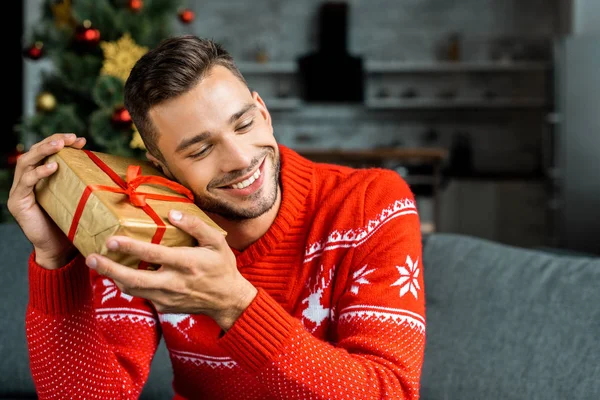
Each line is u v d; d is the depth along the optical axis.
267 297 0.87
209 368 1.14
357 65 6.68
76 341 0.96
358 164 5.27
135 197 0.79
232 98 0.92
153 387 1.56
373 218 1.07
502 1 6.82
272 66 6.81
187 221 0.77
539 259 1.38
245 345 0.86
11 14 5.35
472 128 6.90
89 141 2.16
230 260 0.81
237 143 0.93
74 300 0.95
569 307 1.26
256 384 1.09
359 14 6.93
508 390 1.21
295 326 0.88
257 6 7.00
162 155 0.96
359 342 0.94
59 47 2.21
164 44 0.93
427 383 1.29
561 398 1.17
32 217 0.89
